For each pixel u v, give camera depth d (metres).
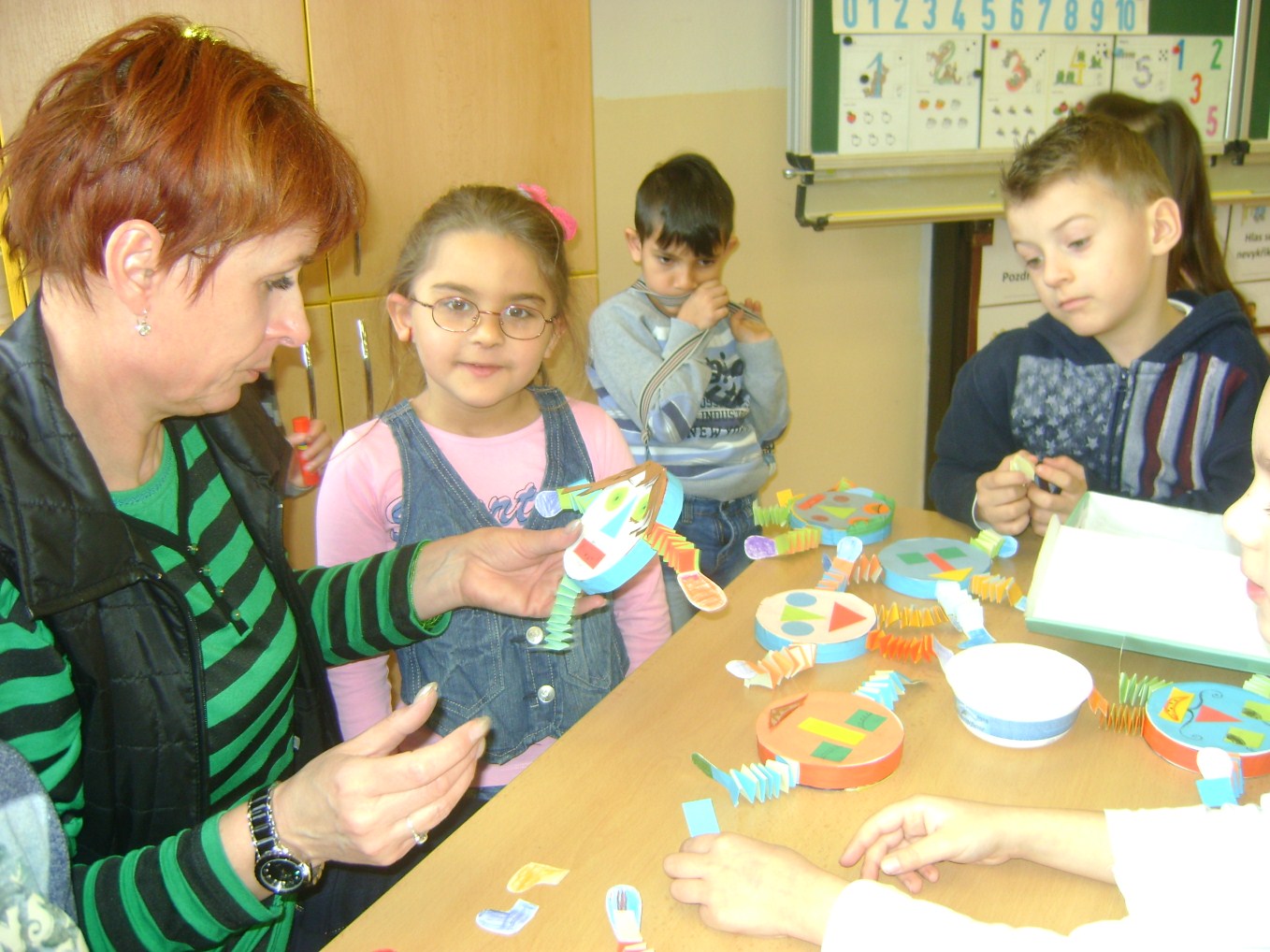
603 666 1.17
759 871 0.64
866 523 1.23
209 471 0.86
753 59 2.25
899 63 2.22
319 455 1.38
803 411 2.54
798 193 2.25
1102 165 1.22
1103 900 0.65
